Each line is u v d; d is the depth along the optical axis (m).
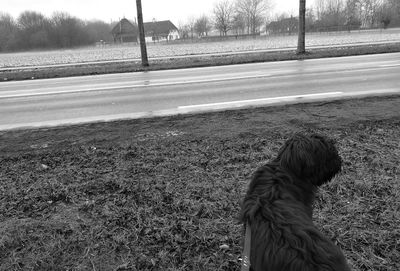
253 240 1.72
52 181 5.02
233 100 9.56
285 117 7.32
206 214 4.02
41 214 4.23
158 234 3.69
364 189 4.30
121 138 6.79
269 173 1.98
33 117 9.20
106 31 95.81
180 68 18.36
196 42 69.31
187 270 3.20
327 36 56.94
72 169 5.42
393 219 3.71
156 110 9.04
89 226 3.94
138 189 4.66
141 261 3.34
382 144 5.59
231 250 3.41
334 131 6.29
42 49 82.50
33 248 3.60
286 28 84.12
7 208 4.39
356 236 3.48
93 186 4.82
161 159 5.60
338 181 4.46
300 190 1.94
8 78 17.94
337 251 1.64
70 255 3.49
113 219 4.02
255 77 13.22
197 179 4.85
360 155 5.23
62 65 24.88
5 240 3.70
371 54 19.31
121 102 10.38
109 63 24.12
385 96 8.59
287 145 2.04
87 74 18.11
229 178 4.82
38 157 6.02
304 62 17.28
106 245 3.60
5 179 5.22
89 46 82.94
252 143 5.97
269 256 1.60
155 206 4.23
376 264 3.12
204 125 7.22
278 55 20.91
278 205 1.78
